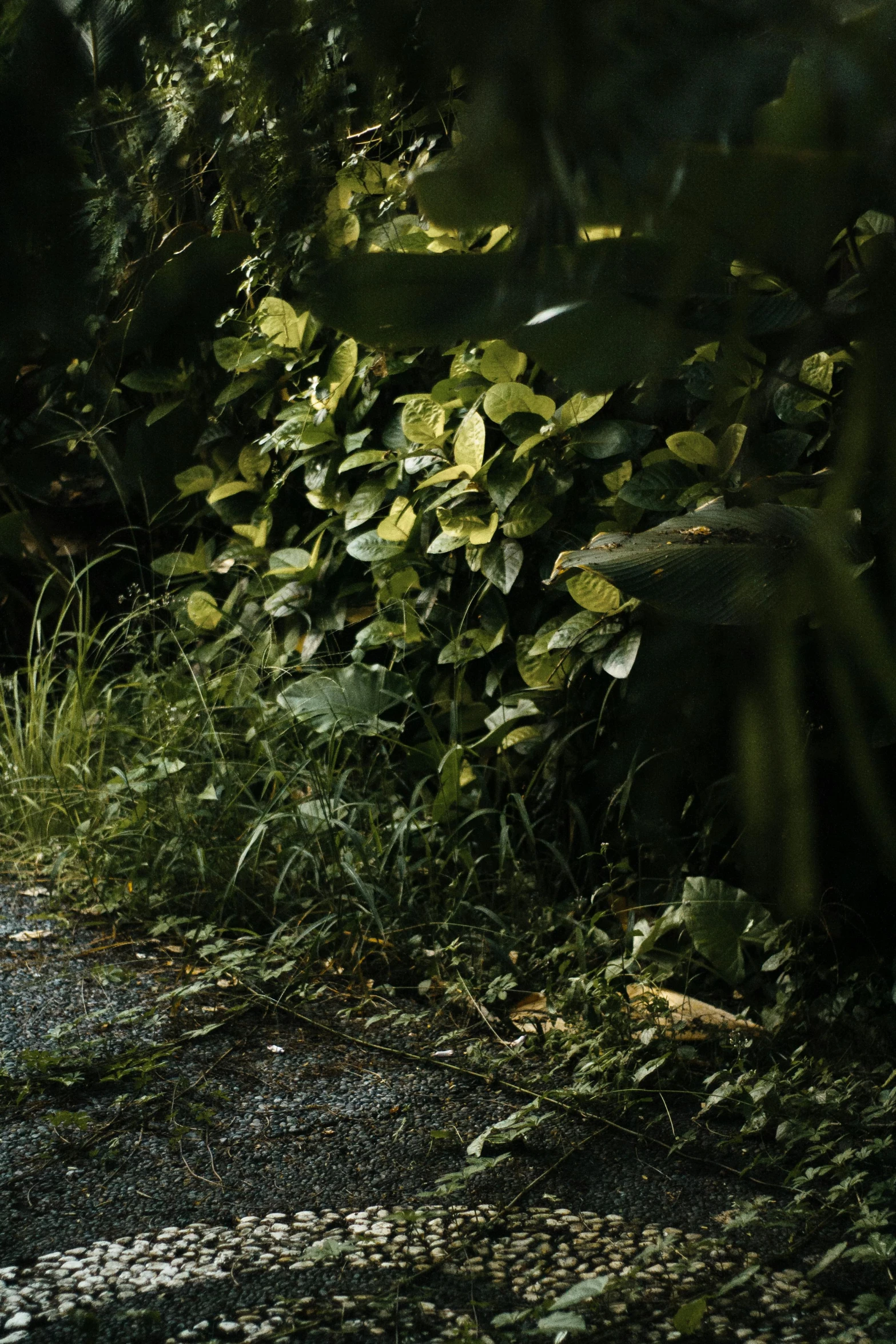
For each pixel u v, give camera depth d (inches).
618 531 143.6
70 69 20.4
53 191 20.8
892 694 16.9
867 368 16.9
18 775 188.2
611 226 17.5
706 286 19.2
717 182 16.2
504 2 16.6
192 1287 78.2
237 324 171.2
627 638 137.7
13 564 239.5
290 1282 78.5
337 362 164.9
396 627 168.4
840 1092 104.0
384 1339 71.8
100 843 163.6
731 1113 105.7
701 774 115.4
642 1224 86.7
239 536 205.6
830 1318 73.5
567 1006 121.7
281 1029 123.6
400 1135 101.5
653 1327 72.7
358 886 144.0
